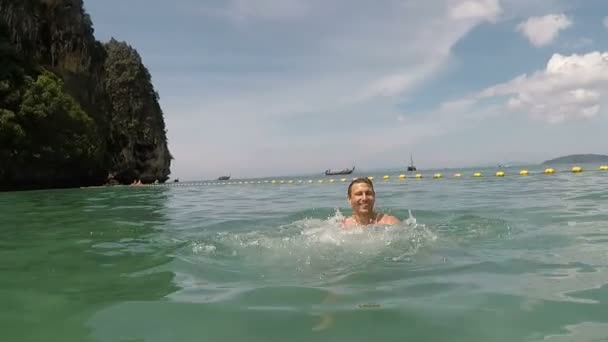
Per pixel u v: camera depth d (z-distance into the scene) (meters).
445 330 2.21
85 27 40.38
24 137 26.47
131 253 4.46
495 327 2.23
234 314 2.53
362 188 5.38
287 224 6.38
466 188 12.76
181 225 6.77
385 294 2.80
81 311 2.68
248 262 3.84
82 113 31.25
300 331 2.25
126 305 2.76
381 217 5.58
